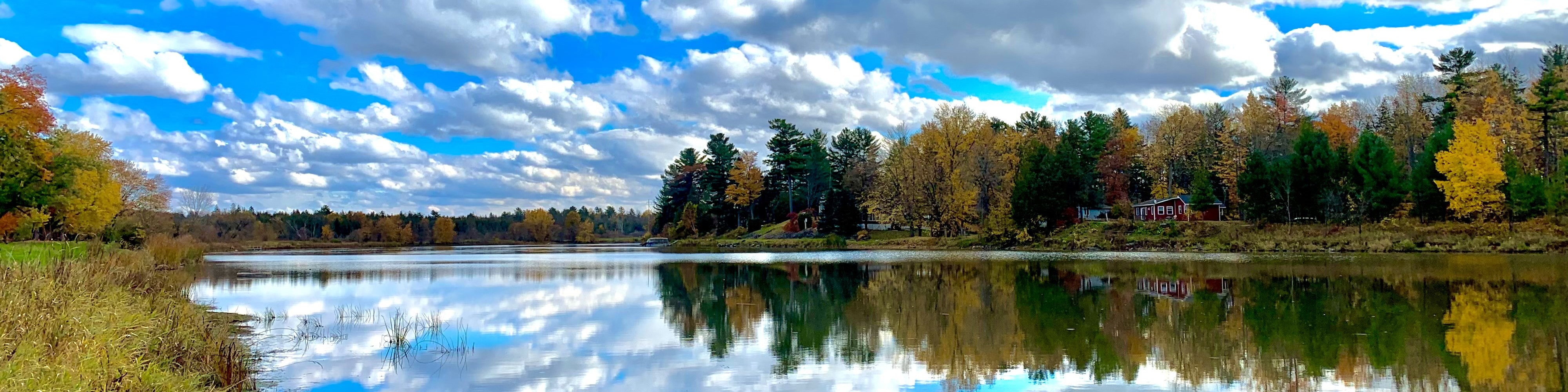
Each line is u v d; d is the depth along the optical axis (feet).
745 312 65.62
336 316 62.03
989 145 218.38
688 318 61.82
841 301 73.67
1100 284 86.79
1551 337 47.26
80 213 142.31
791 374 40.75
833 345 49.34
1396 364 40.52
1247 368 40.42
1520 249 130.11
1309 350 44.62
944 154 216.33
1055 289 81.71
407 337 51.75
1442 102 223.30
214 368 34.96
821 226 267.18
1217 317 58.80
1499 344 45.47
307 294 82.28
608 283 97.19
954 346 48.42
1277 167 181.06
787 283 96.89
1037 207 197.16
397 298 78.07
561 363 43.21
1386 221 167.32
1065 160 204.64
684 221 326.44
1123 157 258.37
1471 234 147.13
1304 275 94.07
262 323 57.93
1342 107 251.39
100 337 30.45
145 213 201.77
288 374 40.09
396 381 38.65
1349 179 175.52
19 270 39.24
